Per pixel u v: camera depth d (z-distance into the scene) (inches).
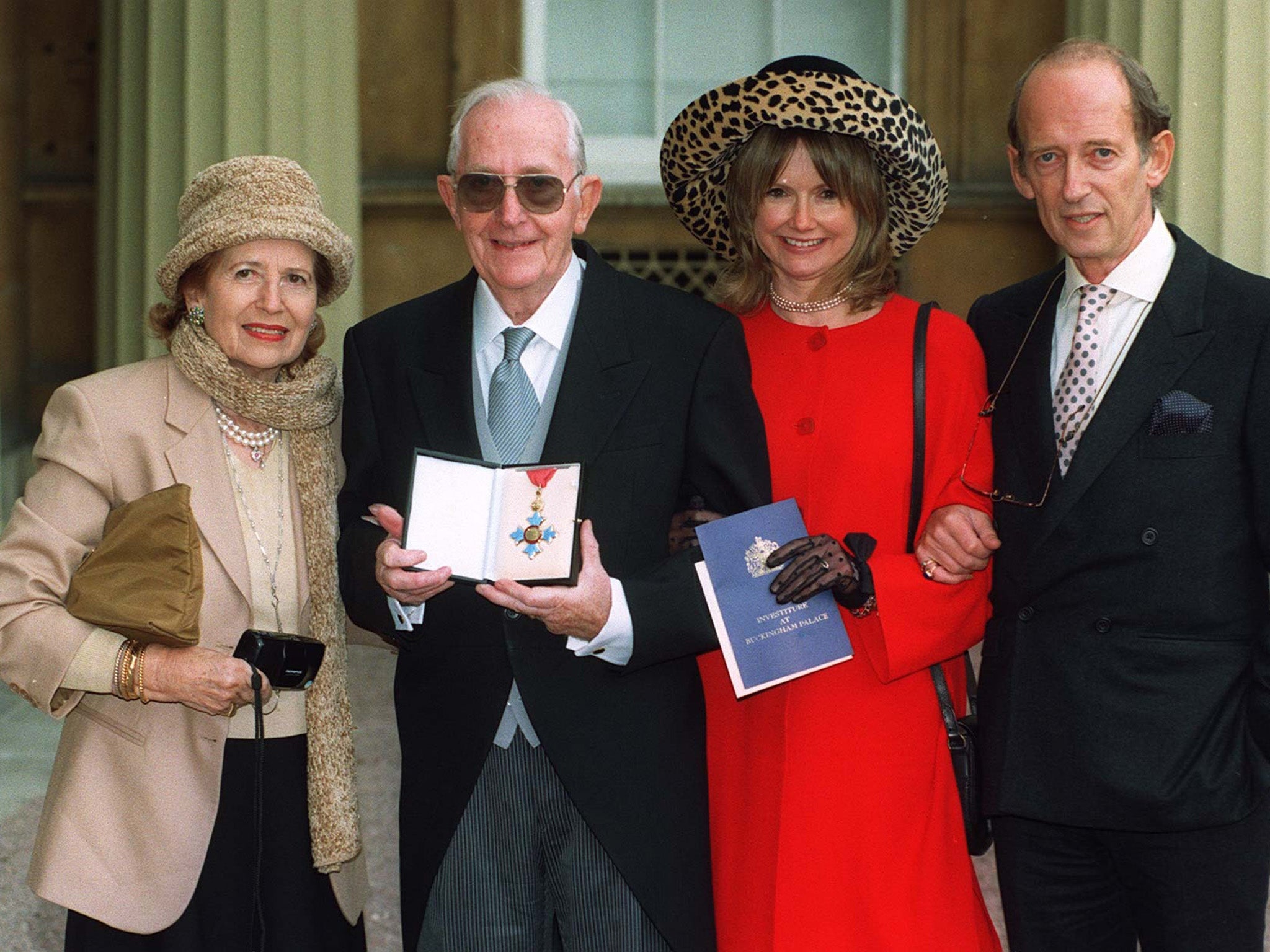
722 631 98.0
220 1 251.1
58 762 97.3
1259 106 228.4
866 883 104.9
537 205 96.7
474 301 104.2
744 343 106.0
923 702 107.3
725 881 108.8
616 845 97.1
